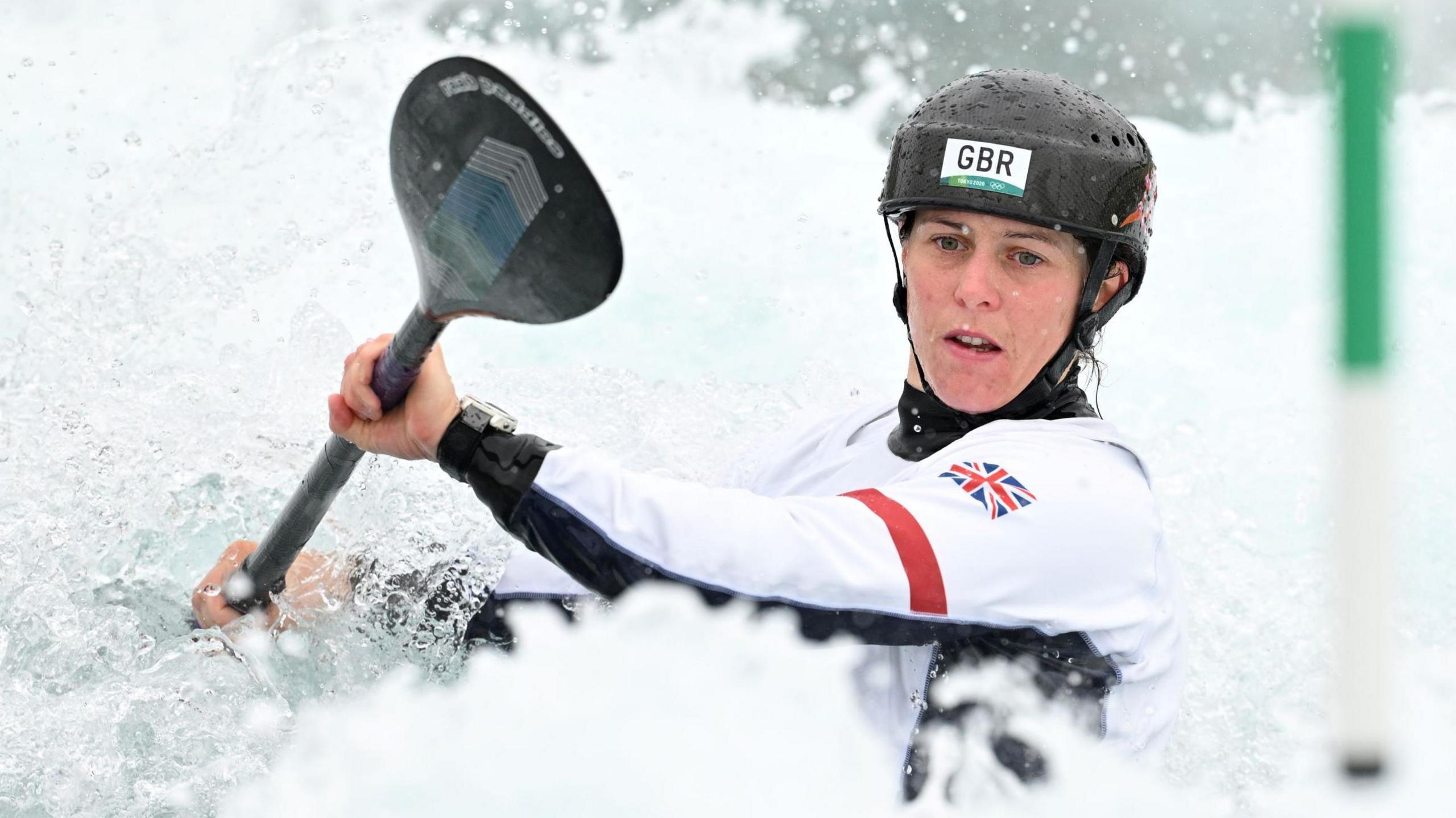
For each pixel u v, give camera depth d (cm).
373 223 1312
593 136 1780
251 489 916
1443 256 1527
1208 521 1094
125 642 822
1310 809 770
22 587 842
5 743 750
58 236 1444
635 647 673
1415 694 855
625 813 631
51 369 971
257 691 786
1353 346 358
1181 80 2133
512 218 584
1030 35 2225
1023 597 684
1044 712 699
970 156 732
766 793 646
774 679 671
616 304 1488
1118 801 695
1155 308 1531
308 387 966
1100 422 763
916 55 2114
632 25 1934
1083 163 732
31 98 1689
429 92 584
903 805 701
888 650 727
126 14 1873
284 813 689
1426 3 1834
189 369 987
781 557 648
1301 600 1010
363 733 727
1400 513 1123
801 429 890
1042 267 739
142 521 891
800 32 2000
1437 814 713
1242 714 888
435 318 630
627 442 1020
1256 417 1323
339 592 829
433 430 659
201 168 1295
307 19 1895
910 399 793
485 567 827
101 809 724
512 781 657
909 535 668
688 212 1653
